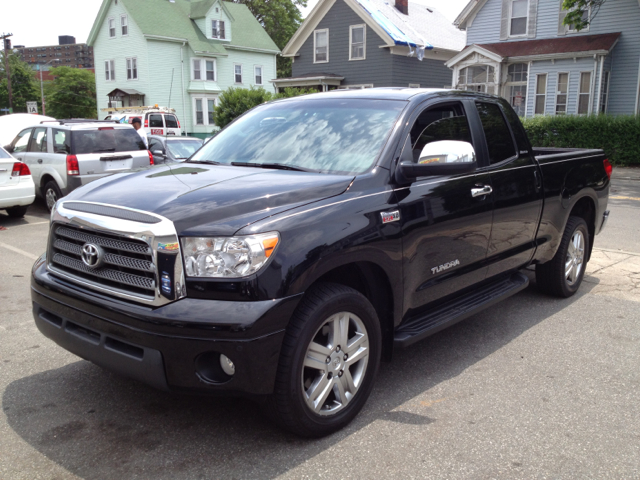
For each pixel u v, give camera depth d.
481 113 4.37
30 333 4.63
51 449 2.99
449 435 3.14
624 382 3.80
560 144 21.02
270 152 3.83
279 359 2.80
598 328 4.80
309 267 2.82
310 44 33.88
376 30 30.78
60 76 63.38
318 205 3.03
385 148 3.50
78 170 9.85
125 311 2.77
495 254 4.31
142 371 2.77
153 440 3.08
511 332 4.71
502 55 25.84
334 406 3.14
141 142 10.70
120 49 40.31
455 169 3.32
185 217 2.77
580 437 3.12
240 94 28.53
